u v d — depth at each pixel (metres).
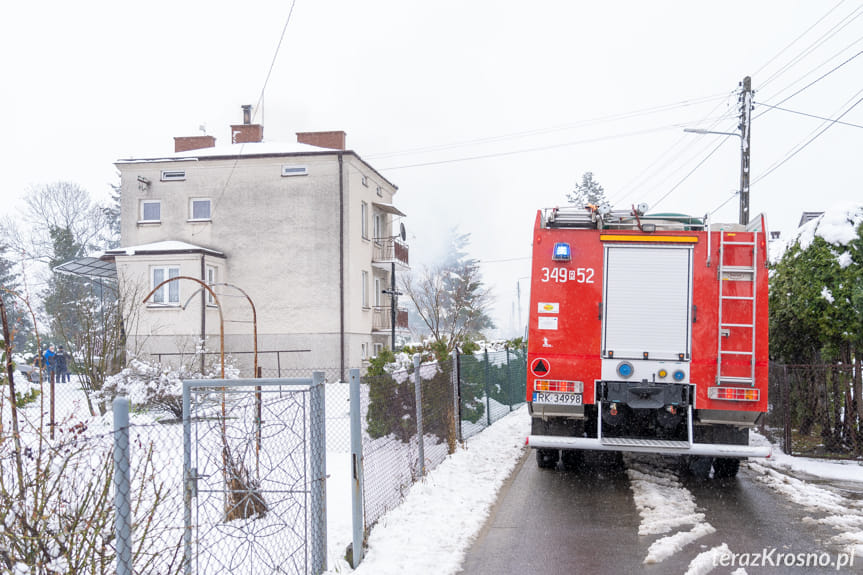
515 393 18.86
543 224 8.84
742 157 20.62
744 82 20.55
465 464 9.98
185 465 4.80
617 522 6.98
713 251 8.36
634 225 8.73
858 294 10.30
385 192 35.47
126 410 3.85
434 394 9.82
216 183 29.50
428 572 5.43
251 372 28.66
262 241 29.16
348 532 6.41
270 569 5.05
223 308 29.06
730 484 8.87
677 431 8.70
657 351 8.38
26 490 3.97
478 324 55.41
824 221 11.03
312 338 28.75
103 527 3.97
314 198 29.03
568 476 9.33
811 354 11.86
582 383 8.47
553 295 8.62
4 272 49.84
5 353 6.71
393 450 7.62
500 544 6.21
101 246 59.38
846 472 9.45
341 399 16.67
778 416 11.79
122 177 29.94
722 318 8.26
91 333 16.56
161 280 27.45
